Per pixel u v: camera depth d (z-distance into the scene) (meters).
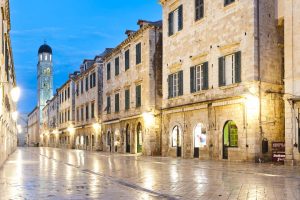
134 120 43.59
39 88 130.00
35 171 20.39
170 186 13.62
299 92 22.39
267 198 10.81
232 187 13.21
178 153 34.22
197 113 31.19
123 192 12.26
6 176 17.59
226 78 28.05
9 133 40.00
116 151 49.62
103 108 55.19
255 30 25.69
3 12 23.95
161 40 41.22
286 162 22.88
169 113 35.41
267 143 25.69
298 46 22.64
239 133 26.45
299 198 10.80
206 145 29.78
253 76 25.42
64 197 11.21
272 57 26.56
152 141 38.97
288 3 23.33
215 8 29.55
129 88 45.38
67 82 77.56
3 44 24.19
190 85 32.38
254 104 25.34
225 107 27.89
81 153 47.53
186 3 33.59
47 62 131.38
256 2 25.98
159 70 40.84
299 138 22.27
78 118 70.50
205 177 16.64
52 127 98.62
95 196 11.41
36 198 11.02
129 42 45.47
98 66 58.81
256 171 18.86
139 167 22.86
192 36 32.50
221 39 28.70
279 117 26.52
